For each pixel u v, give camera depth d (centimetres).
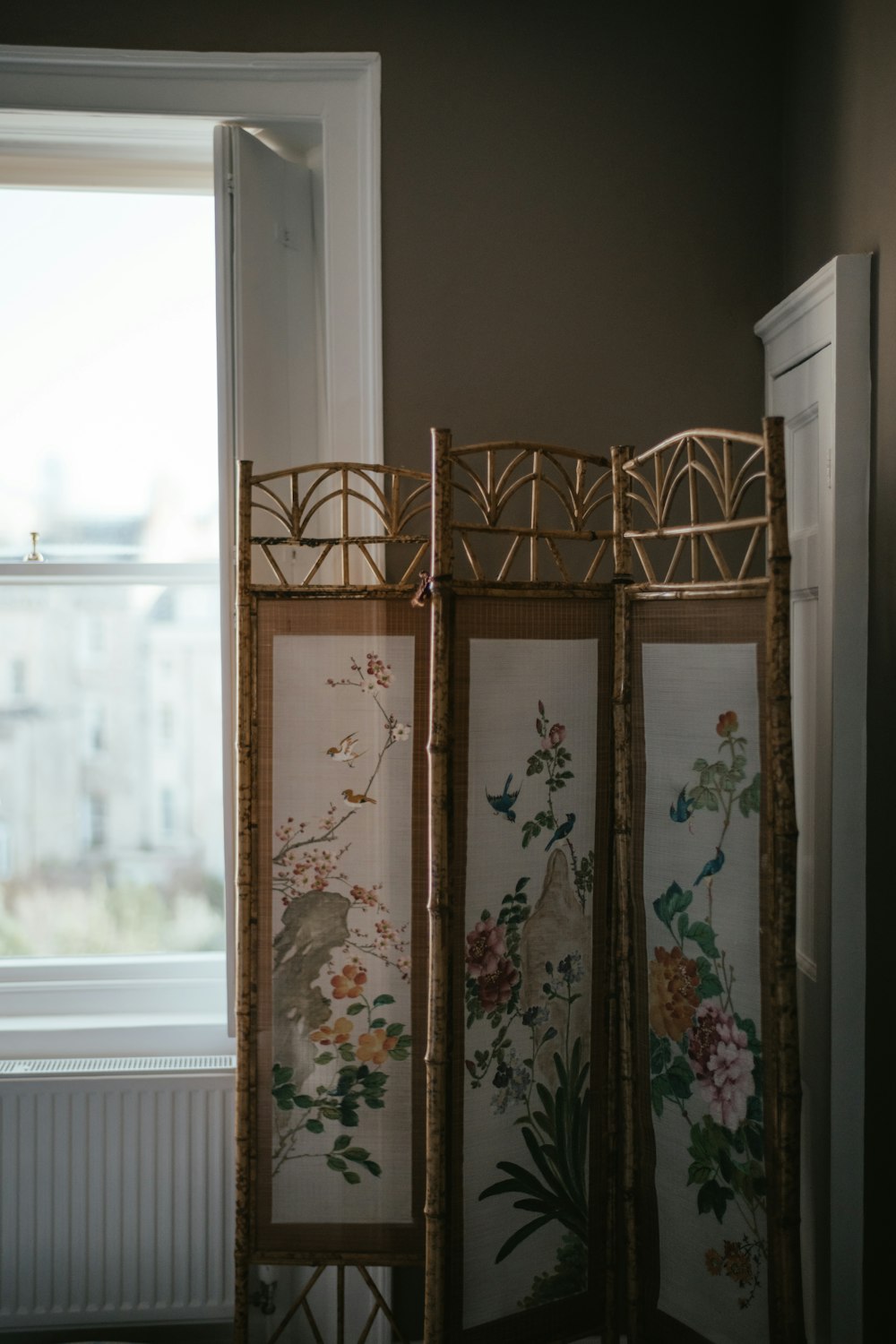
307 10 238
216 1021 257
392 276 241
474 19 242
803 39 233
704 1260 186
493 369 243
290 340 242
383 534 241
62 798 268
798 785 222
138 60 234
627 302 246
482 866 190
